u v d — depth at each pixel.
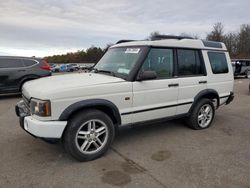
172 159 3.81
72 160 3.75
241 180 3.21
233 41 63.91
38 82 3.96
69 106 3.43
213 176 3.30
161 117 4.58
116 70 4.34
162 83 4.39
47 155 3.92
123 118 4.02
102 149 3.82
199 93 5.09
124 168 3.51
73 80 3.88
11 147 4.24
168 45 4.54
